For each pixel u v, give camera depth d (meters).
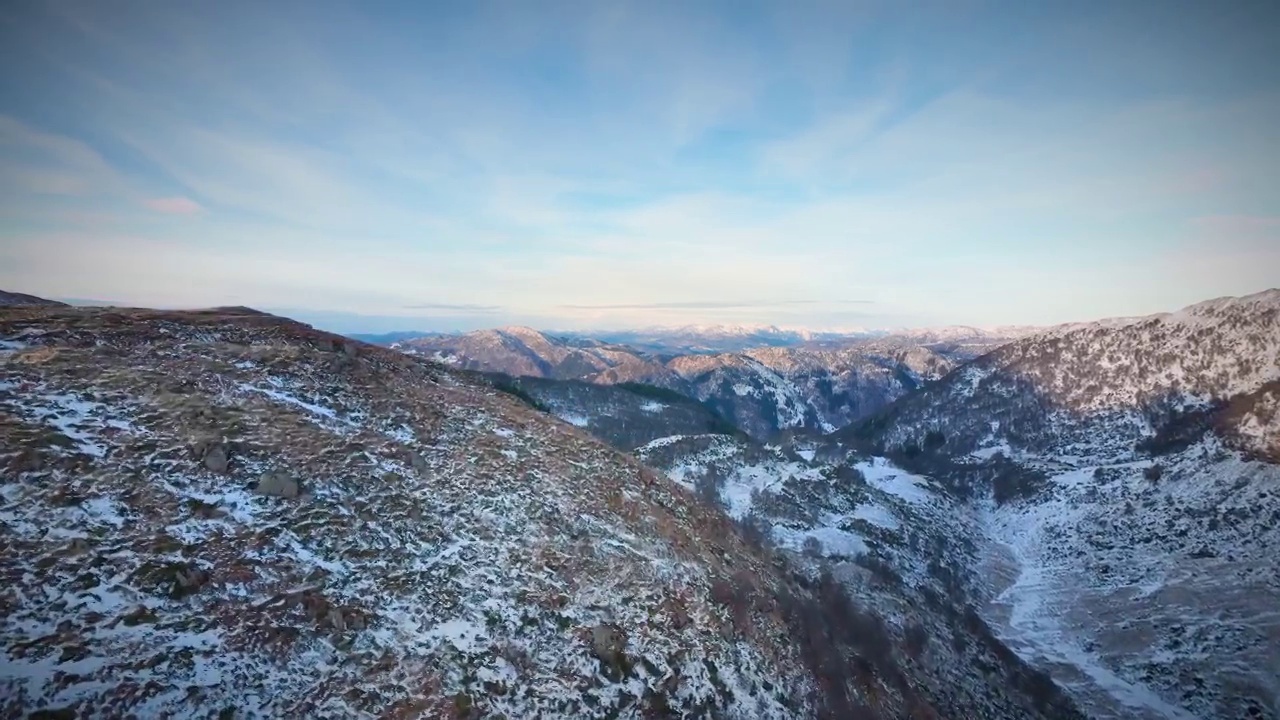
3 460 14.73
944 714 26.94
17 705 9.42
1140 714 35.84
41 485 14.45
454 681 13.91
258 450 19.47
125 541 13.80
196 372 23.88
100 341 25.19
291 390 25.30
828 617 29.31
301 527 16.83
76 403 18.73
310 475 19.23
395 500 19.83
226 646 12.25
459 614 16.12
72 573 12.41
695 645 19.19
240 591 13.80
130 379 21.34
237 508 16.50
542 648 16.23
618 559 21.91
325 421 23.55
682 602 21.08
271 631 13.03
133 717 10.08
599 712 15.04
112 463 16.22
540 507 23.11
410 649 14.30
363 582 15.84
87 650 10.88
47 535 13.14
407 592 16.11
